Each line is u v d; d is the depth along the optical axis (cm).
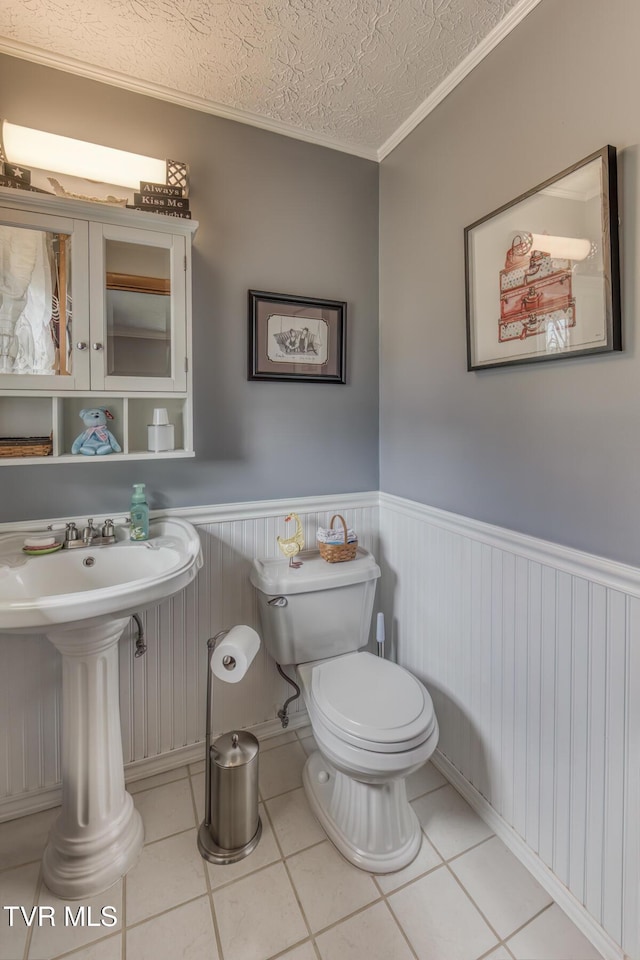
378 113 164
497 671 138
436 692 165
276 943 110
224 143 162
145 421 157
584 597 111
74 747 127
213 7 121
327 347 183
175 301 140
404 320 178
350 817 134
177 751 167
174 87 151
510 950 109
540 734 124
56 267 127
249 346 169
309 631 161
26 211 122
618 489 104
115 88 146
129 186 142
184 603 164
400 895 121
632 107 97
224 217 163
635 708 101
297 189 175
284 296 173
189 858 131
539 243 118
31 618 100
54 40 132
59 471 146
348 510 192
